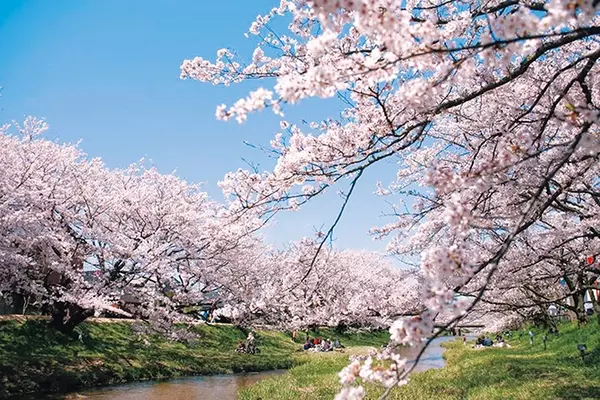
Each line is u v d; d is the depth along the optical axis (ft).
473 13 15.75
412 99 11.68
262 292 50.29
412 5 19.74
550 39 15.12
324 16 10.19
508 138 15.24
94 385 49.60
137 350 65.26
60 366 49.65
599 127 18.79
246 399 42.01
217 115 10.60
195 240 56.24
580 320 65.36
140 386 51.39
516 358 55.31
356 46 18.47
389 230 27.68
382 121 18.13
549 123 18.92
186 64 20.71
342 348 92.73
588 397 28.99
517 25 8.99
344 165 18.12
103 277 54.75
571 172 21.83
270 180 18.67
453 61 12.74
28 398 41.39
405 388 39.14
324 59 14.94
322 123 21.83
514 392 33.12
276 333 110.73
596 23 21.21
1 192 44.52
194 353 72.08
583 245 31.48
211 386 53.31
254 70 20.92
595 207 26.61
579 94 19.47
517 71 13.50
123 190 62.95
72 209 59.06
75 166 59.62
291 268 50.01
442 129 25.79
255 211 20.04
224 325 96.43
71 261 55.83
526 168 17.69
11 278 49.90
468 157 23.98
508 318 82.02
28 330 56.80
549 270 35.47
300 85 10.63
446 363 72.28
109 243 52.70
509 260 28.63
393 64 11.14
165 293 62.34
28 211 46.88
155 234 55.93
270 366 71.15
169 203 59.21
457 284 11.46
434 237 25.41
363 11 9.91
